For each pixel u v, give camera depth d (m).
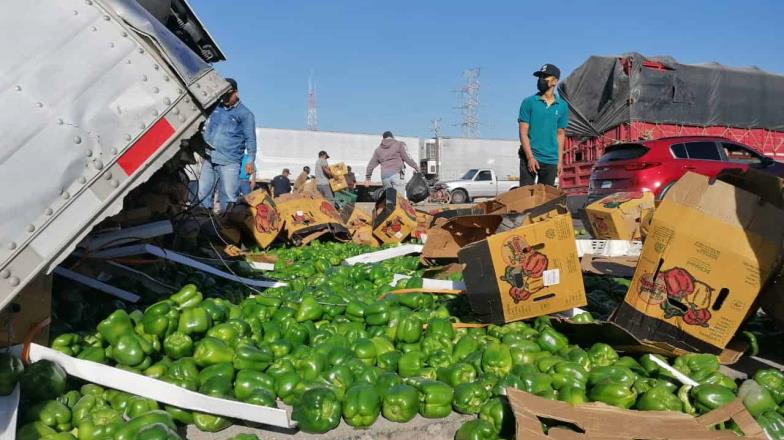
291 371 4.27
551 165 8.77
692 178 4.47
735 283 4.26
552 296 4.93
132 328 4.21
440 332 5.05
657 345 4.30
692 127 20.53
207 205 10.66
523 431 3.01
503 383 3.97
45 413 3.30
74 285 4.94
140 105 3.54
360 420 3.77
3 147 3.11
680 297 4.41
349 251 9.75
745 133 21.31
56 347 3.92
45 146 3.21
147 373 4.01
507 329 4.99
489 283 5.03
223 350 4.24
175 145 3.69
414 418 3.92
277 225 9.70
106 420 3.42
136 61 3.56
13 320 3.50
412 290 6.02
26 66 3.26
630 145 14.86
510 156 47.88
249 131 10.53
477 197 36.69
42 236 3.16
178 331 4.38
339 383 4.16
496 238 4.97
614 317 4.75
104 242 5.25
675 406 3.73
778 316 4.73
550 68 8.52
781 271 4.61
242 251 8.93
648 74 19.72
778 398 3.91
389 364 4.61
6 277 3.04
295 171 41.97
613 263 6.29
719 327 4.31
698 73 20.30
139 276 5.62
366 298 5.96
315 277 7.38
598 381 4.04
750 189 4.64
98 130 3.38
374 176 43.44
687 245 4.37
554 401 3.50
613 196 8.47
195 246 7.73
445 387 4.00
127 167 3.47
